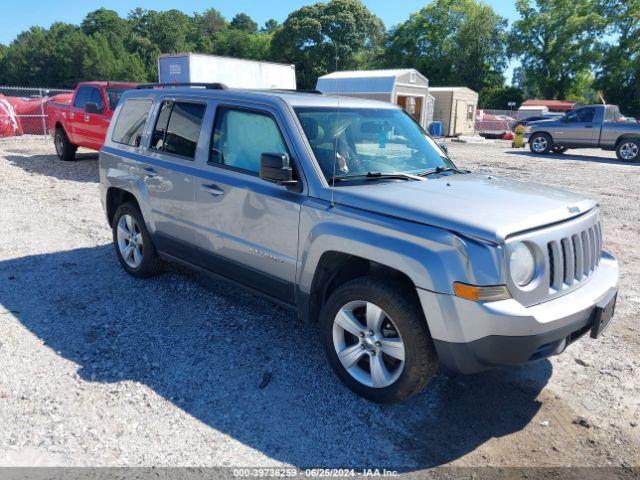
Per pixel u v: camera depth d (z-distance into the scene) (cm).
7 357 384
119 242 555
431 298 297
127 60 9225
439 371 388
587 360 414
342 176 370
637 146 1898
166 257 500
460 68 6569
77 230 732
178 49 10644
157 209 489
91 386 352
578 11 6000
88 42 9106
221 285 534
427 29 6538
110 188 555
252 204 395
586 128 2008
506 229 293
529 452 306
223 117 435
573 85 6222
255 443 304
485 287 286
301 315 377
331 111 412
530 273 303
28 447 292
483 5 6378
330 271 365
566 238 321
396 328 319
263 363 388
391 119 455
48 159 1437
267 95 411
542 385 377
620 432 328
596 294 333
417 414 338
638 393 371
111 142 564
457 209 315
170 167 468
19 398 335
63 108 1348
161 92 508
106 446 296
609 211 998
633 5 5619
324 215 348
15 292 505
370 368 339
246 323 452
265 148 397
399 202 326
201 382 362
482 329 287
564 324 304
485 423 332
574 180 1387
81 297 496
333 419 328
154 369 376
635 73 5544
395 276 336
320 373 378
